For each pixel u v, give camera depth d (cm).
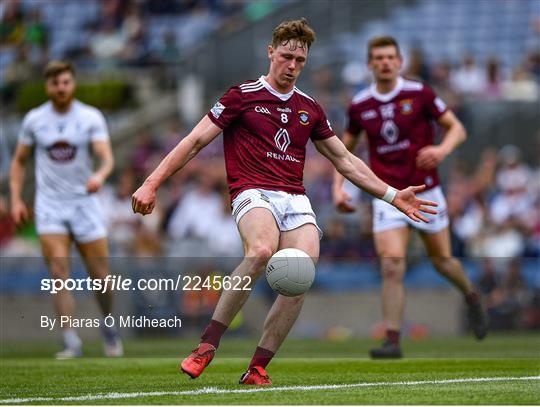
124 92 8344
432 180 3444
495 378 2509
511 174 6769
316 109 2388
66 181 3688
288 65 2311
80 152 3691
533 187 6950
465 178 6806
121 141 8062
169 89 8500
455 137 3406
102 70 8750
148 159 7475
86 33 9306
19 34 9400
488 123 7412
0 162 7994
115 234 6712
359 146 6406
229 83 8244
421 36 8719
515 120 7394
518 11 8819
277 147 2325
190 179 6975
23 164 3788
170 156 2239
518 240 6462
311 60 8375
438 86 7619
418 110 3416
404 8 8844
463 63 7931
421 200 2416
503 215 6625
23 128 3731
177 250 6475
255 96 2334
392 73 3394
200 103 8088
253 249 2198
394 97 3412
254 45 8256
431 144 3488
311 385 2309
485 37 8656
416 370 2838
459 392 2128
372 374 2689
